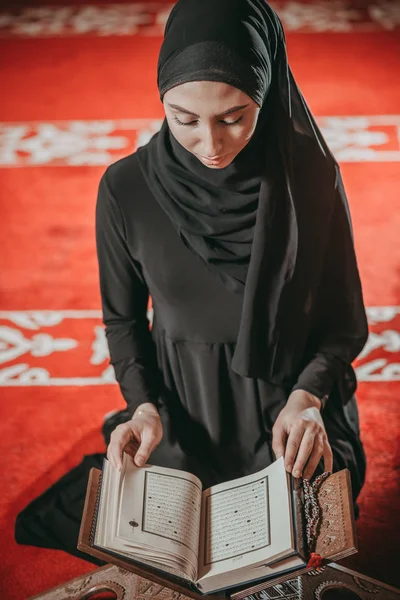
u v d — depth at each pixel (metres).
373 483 2.66
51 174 4.47
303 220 2.04
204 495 1.92
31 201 4.26
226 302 2.09
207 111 1.68
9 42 5.94
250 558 1.71
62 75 5.49
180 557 1.72
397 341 3.33
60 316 3.53
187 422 2.25
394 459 2.76
